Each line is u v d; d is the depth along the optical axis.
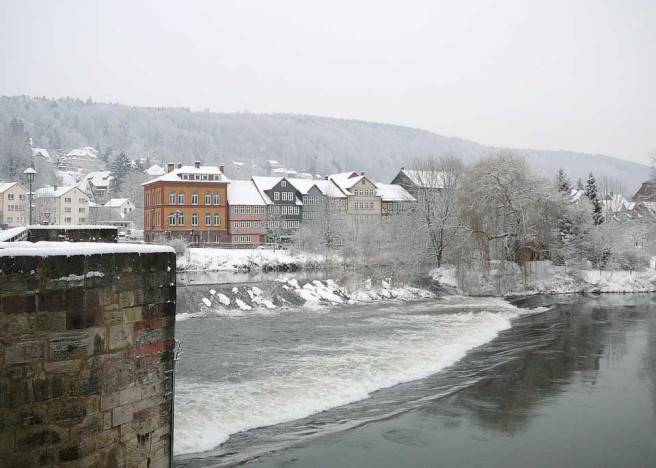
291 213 92.25
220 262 61.12
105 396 9.08
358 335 32.19
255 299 42.34
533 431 18.14
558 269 57.47
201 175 84.69
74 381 8.65
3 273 7.94
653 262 69.00
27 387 8.20
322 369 24.23
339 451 16.16
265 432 17.38
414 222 59.94
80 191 113.00
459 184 59.47
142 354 9.77
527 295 53.47
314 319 37.72
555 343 31.62
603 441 17.38
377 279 52.34
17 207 107.94
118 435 9.31
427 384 23.06
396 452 16.20
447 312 42.03
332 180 99.44
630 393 22.28
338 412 19.44
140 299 9.71
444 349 29.09
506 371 25.34
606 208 81.50
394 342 30.36
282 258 64.62
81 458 8.74
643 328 36.59
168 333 10.29
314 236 69.12
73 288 8.62
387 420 18.86
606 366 26.50
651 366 26.48
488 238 53.25
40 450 8.31
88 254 8.81
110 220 121.56
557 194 59.19
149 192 87.56
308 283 48.03
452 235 56.12
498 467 15.34
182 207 82.88
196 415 18.12
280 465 15.07
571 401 21.25
